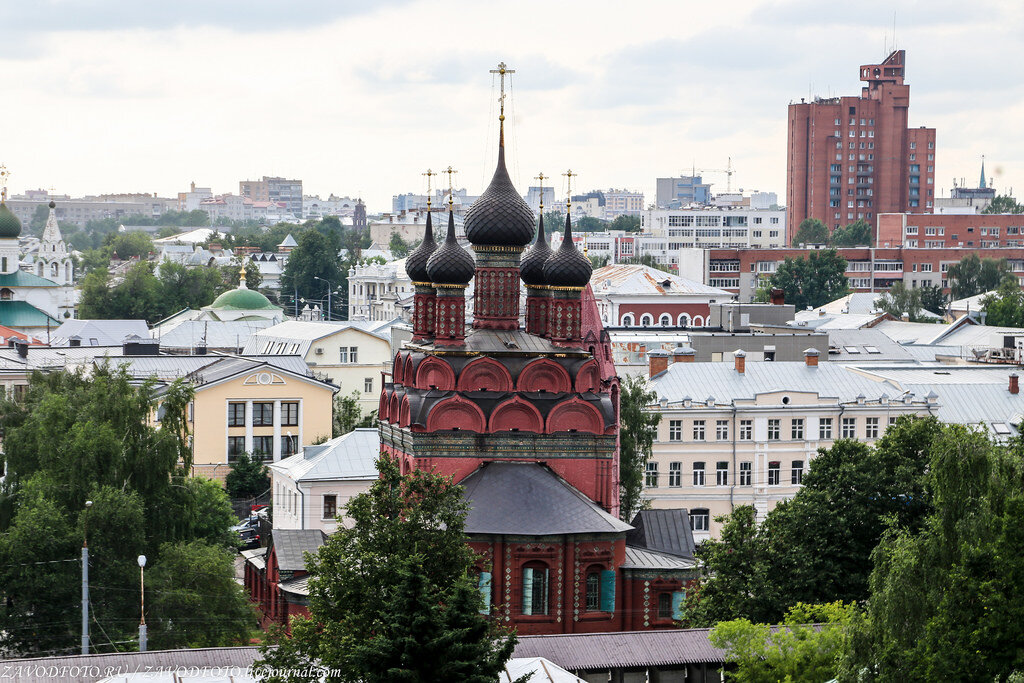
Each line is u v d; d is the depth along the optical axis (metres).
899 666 118.06
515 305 179.25
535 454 172.75
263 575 198.75
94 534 181.50
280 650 124.94
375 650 111.94
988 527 120.75
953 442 125.50
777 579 163.62
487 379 173.50
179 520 196.88
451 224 176.00
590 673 144.62
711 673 147.38
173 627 181.12
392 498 130.25
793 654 136.25
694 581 169.88
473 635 114.12
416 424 171.12
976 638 116.88
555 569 164.38
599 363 192.62
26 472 198.50
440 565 128.00
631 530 177.50
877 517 166.88
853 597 163.25
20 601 177.62
